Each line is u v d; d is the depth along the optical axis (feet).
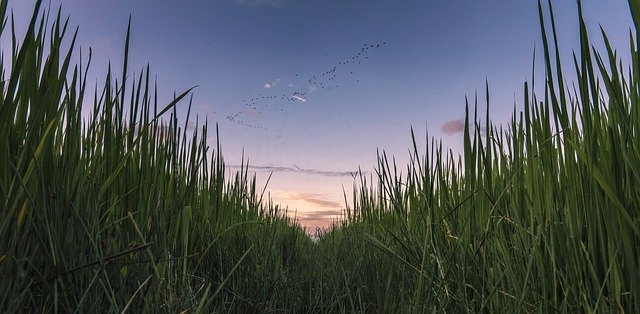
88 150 4.23
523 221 4.52
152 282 3.92
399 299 5.37
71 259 3.54
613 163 3.50
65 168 3.72
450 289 4.79
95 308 3.51
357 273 7.06
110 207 4.36
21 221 3.22
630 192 3.32
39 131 3.55
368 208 8.90
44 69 3.44
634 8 3.14
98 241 3.74
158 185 5.20
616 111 3.32
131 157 4.91
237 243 7.80
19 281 3.24
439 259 4.73
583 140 3.64
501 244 4.46
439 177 5.74
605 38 3.43
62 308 3.50
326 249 9.69
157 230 4.32
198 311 3.82
